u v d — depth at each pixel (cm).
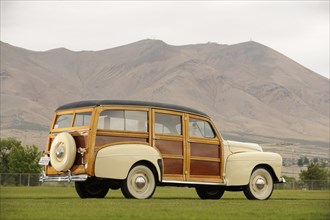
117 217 986
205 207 1254
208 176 1788
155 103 1708
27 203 1311
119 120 1644
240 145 1877
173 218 984
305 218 1035
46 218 959
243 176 1831
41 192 2595
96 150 1603
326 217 1059
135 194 1617
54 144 1666
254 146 1922
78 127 1656
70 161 1628
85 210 1102
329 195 2633
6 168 10094
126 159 1606
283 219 1013
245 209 1218
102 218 969
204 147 1788
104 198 1664
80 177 1602
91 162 1591
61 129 1711
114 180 1623
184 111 1759
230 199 1839
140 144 1655
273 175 1880
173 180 1711
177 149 1731
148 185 1642
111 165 1592
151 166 1650
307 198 2130
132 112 1666
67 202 1364
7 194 2200
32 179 5328
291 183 6059
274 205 1397
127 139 1648
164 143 1706
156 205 1288
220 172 1811
